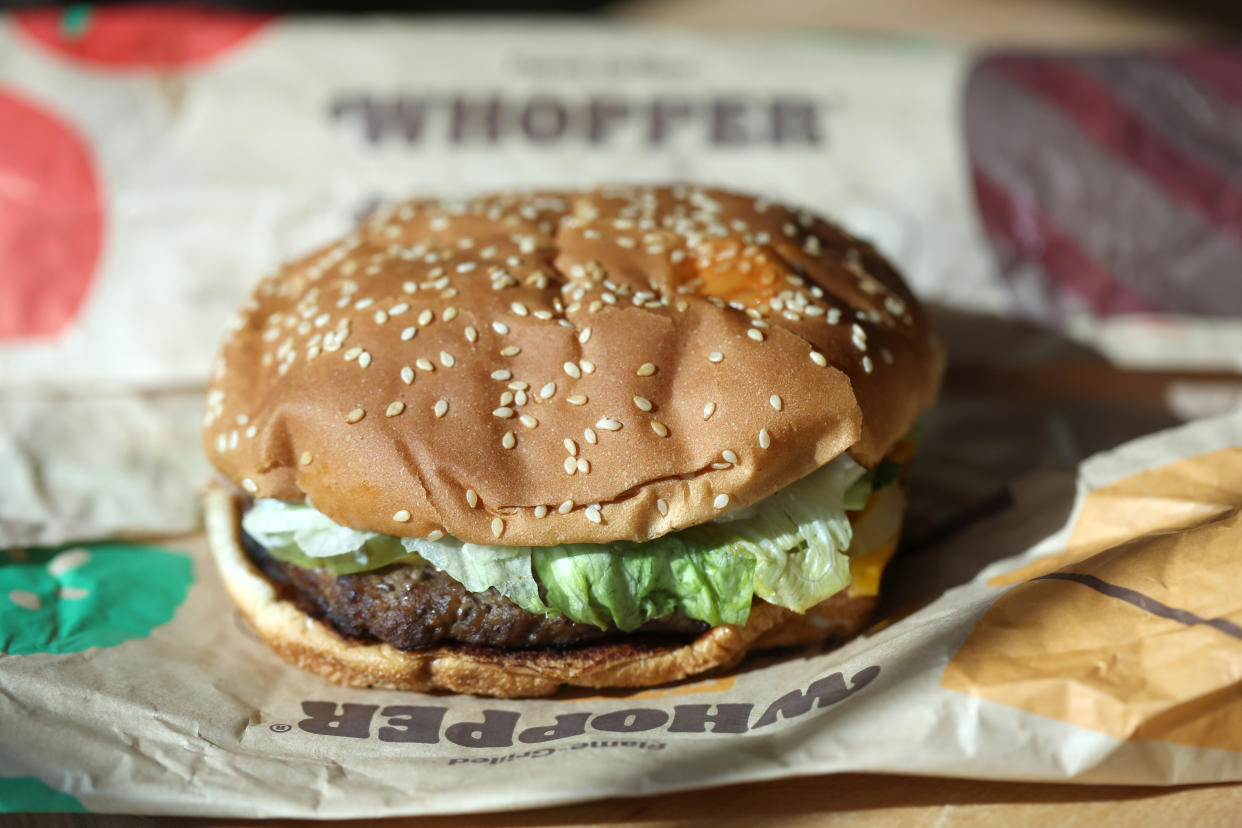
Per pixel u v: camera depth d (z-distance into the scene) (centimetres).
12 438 35
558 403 26
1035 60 39
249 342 28
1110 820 25
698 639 27
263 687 27
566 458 25
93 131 37
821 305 27
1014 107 38
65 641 28
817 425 26
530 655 27
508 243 28
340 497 26
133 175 37
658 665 27
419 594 27
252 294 30
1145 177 38
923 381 28
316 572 28
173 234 37
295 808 24
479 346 26
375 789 25
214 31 39
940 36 54
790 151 38
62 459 34
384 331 26
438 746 26
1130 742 24
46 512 32
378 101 38
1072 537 28
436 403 26
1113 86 38
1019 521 29
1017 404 37
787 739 25
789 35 40
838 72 39
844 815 25
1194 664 25
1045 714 25
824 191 38
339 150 38
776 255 28
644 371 26
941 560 29
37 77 38
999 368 38
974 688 25
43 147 37
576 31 40
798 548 26
